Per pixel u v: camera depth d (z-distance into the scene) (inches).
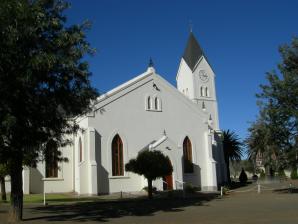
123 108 1900.8
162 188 1847.9
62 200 1492.4
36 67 725.9
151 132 1963.6
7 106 732.0
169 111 2034.9
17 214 807.7
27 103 770.8
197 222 759.1
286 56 1435.8
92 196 1712.6
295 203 1085.1
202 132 2122.3
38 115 781.3
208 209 1012.5
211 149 2121.1
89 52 826.2
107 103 1859.0
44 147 847.1
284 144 1395.2
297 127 1376.7
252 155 2920.8
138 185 1879.9
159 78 2033.7
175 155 1920.5
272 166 1434.5
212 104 2925.7
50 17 796.6
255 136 1460.4
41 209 1118.4
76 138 1897.1
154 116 1985.7
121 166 1859.0
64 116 841.5
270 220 746.8
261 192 1659.7
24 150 791.1
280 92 1396.4
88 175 1761.8
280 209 944.3
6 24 705.6
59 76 805.9
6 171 1262.3
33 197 1640.0
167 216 885.8
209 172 2087.8
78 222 806.5
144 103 1968.5
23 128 765.3
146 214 941.8
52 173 1891.0
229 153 3282.5
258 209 960.9
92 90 857.5
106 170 1811.0
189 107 2103.8
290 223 695.7
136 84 1956.2
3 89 722.2
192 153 2068.2
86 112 888.9
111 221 820.0
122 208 1108.5
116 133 1862.7
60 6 811.4
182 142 2042.3
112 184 1817.2
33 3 773.3
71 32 816.9
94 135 1787.6
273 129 1385.3
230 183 2711.6
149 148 1861.5
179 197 1536.7
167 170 1478.8
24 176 1792.6
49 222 808.3
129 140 1894.7
